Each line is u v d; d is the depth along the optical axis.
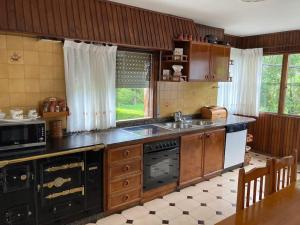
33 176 2.26
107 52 3.12
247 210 1.64
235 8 3.22
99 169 2.68
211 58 3.99
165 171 3.28
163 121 3.97
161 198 3.28
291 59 4.84
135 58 3.53
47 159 2.32
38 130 2.39
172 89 4.04
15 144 2.28
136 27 3.23
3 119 2.35
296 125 4.80
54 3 2.62
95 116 3.15
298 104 4.84
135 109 3.71
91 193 2.66
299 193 1.88
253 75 5.19
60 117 2.92
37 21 2.50
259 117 5.33
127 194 2.93
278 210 1.63
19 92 2.64
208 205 3.14
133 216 2.85
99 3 2.93
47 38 2.67
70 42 2.81
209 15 3.60
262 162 4.77
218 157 3.94
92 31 2.86
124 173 2.86
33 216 2.32
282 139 5.01
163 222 2.75
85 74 2.99
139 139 2.90
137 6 3.21
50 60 2.79
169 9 3.33
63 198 2.48
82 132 3.07
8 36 2.52
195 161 3.60
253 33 4.96
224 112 4.57
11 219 2.19
